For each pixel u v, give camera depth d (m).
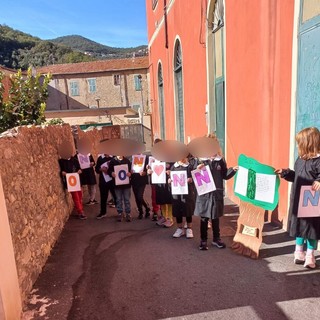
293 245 4.44
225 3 6.80
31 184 4.14
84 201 8.38
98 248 4.85
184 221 5.94
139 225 5.97
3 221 2.84
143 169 6.23
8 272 2.83
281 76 4.86
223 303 3.18
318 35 3.98
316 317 2.91
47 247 4.55
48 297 3.45
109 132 18.91
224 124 7.51
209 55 8.12
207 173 4.32
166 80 14.54
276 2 4.88
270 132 5.25
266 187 4.10
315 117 4.11
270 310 3.04
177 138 12.97
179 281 3.66
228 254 4.31
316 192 3.53
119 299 3.36
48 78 9.01
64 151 6.27
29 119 8.52
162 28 14.59
